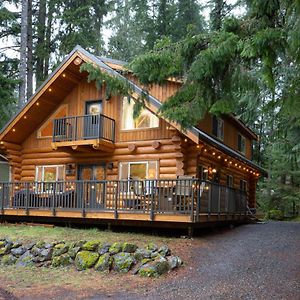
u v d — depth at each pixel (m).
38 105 17.23
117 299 7.20
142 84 7.02
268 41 5.59
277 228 15.20
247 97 11.70
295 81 6.98
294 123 11.91
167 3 25.58
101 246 9.87
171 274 8.70
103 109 16.62
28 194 14.49
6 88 20.33
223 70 6.45
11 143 18.08
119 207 13.35
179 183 12.16
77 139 16.09
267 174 24.73
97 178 16.48
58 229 12.74
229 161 18.66
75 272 9.25
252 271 8.48
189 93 6.67
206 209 12.58
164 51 6.59
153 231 12.63
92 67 7.28
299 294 6.95
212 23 14.46
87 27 24.36
